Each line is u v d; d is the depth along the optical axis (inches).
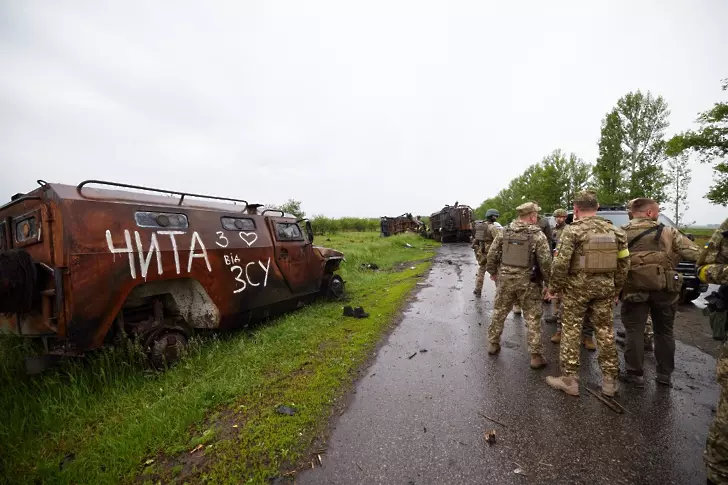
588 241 117.9
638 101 893.8
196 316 171.5
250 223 207.2
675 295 127.0
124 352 144.6
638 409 114.5
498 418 111.3
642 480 83.8
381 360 161.0
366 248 625.6
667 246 125.6
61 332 124.2
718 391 125.4
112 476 88.7
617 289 118.9
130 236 142.1
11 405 121.6
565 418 110.4
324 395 127.4
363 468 89.8
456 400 123.2
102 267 131.6
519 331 200.2
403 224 1178.6
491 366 151.7
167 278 153.3
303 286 243.3
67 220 124.5
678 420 108.0
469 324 215.8
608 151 930.7
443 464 90.8
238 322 193.8
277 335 192.9
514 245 150.0
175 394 126.6
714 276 79.4
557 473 86.7
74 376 134.0
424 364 155.5
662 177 860.6
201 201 191.9
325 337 191.6
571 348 125.1
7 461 95.3
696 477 84.4
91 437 107.1
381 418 112.8
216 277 175.6
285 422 110.5
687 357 156.7
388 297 293.3
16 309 119.1
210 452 97.3
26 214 136.2
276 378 141.8
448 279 382.6
